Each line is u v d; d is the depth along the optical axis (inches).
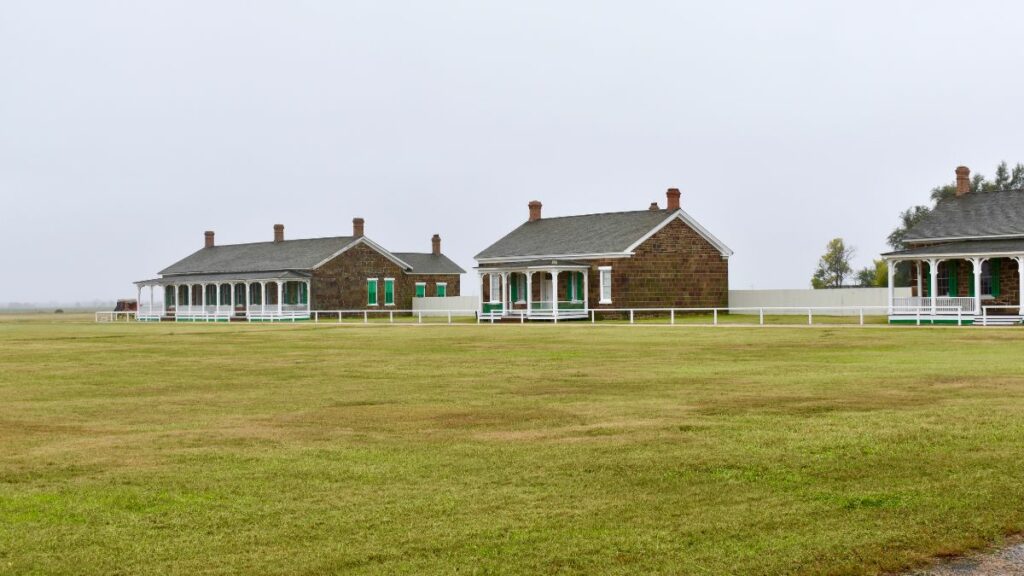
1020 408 621.0
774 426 569.9
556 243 2375.7
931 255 1749.5
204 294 3034.0
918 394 705.0
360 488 433.1
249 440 554.6
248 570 328.5
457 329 1822.1
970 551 344.5
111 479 454.9
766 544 350.3
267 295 2997.0
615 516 385.7
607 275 2230.6
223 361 1112.2
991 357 1000.2
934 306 1744.6
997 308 1747.0
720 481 438.3
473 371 941.2
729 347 1210.6
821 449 498.6
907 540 353.1
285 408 689.6
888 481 432.8
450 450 515.8
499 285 2455.7
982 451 487.2
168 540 361.1
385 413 656.4
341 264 2915.8
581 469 464.1
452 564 332.5
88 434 583.2
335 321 2554.1
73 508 404.2
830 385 770.2
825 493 414.9
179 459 499.2
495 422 609.3
